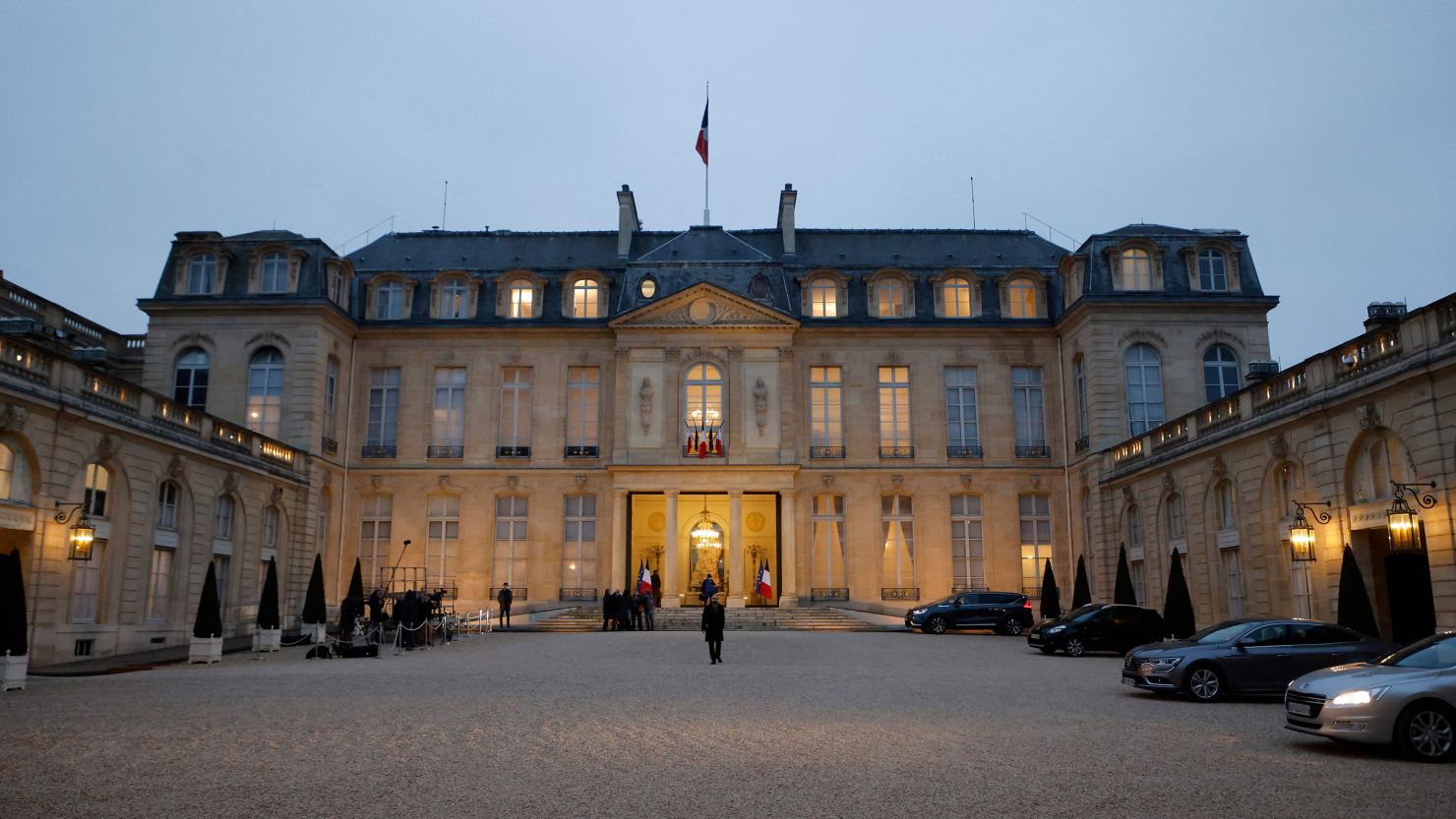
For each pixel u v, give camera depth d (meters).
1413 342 22.83
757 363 46.75
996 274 48.38
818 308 48.00
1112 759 12.20
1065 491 46.50
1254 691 17.97
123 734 13.91
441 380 47.88
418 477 46.75
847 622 41.25
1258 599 29.67
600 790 10.51
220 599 36.09
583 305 48.22
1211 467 32.44
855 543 46.34
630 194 51.09
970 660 27.19
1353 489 25.56
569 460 46.94
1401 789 10.61
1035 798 10.16
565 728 14.64
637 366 46.75
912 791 10.45
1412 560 25.38
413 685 20.48
